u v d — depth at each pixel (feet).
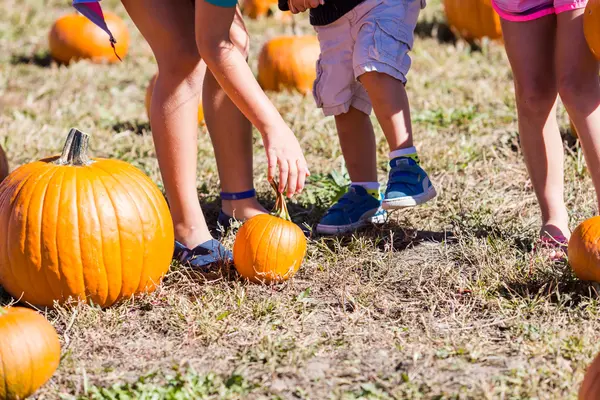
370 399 8.27
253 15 30.55
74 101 21.74
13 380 8.19
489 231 12.65
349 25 12.21
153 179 15.62
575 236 10.29
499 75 22.03
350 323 10.11
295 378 8.80
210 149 17.22
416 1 12.31
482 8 25.16
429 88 21.33
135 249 10.29
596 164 11.03
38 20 31.30
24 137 18.07
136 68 25.26
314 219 13.85
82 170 10.39
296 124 18.66
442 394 8.27
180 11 11.12
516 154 16.48
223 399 8.39
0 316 8.42
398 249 12.48
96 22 10.99
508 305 10.20
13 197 10.16
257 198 14.66
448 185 14.92
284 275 11.21
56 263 9.96
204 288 11.10
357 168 13.17
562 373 8.41
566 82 10.93
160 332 10.07
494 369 8.80
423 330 9.86
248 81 10.24
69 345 9.66
